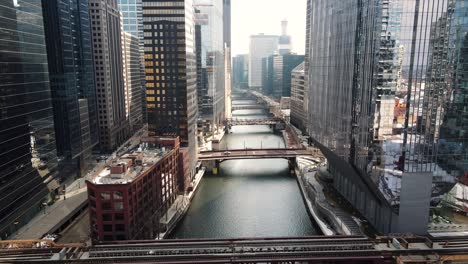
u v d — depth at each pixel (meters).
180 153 138.75
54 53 135.00
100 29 191.38
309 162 179.38
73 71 146.12
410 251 75.00
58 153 138.88
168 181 123.81
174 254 75.75
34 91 112.00
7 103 97.00
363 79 96.56
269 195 147.88
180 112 155.38
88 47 171.00
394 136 89.69
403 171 90.44
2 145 94.75
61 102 138.00
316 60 149.00
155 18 151.12
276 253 74.75
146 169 103.25
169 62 153.50
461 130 90.31
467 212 106.25
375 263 73.31
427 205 92.12
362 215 113.00
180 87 154.38
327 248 77.31
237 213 128.25
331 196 131.50
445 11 85.00
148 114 158.12
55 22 134.12
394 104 88.50
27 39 108.31
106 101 198.25
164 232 108.81
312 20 157.50
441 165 91.94
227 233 111.94
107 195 89.12
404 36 85.88
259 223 119.38
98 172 99.62
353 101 104.50
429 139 89.38
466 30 86.06
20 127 103.38
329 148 130.00
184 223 119.62
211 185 161.75
